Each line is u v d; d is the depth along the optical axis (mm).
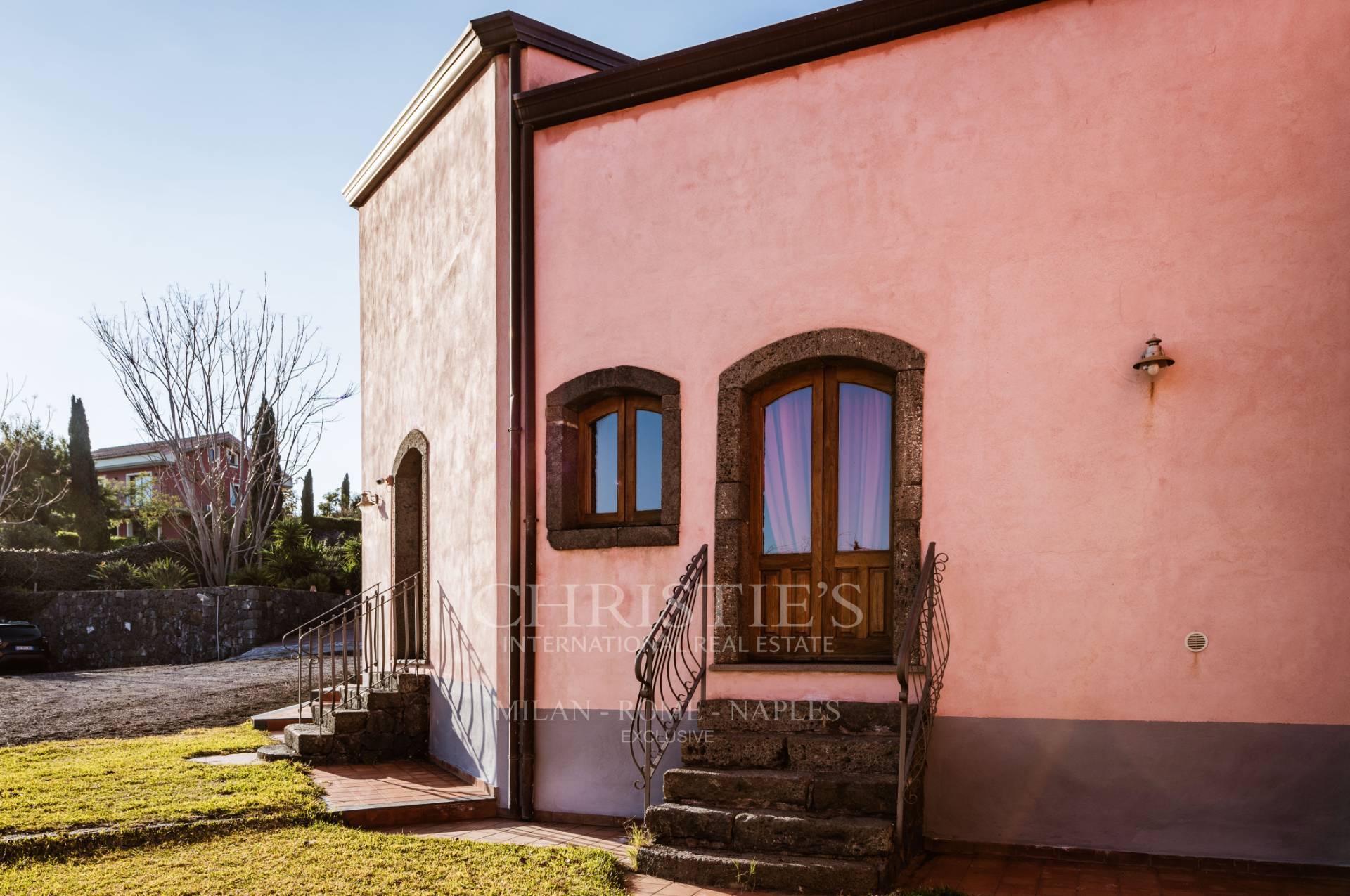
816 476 6160
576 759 6484
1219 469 5074
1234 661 4988
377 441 9711
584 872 4902
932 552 5297
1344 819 4777
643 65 6469
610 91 6648
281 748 7816
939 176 5742
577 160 6875
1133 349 5258
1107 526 5250
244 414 24344
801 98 6156
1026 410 5445
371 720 7875
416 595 8367
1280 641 4922
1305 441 4941
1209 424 5102
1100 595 5238
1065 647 5277
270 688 12992
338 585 24375
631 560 6434
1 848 5027
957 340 5621
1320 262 4965
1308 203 4996
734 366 6195
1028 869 4996
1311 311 4969
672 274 6480
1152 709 5109
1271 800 4891
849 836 4730
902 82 5867
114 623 20391
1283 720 4895
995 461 5488
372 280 10031
